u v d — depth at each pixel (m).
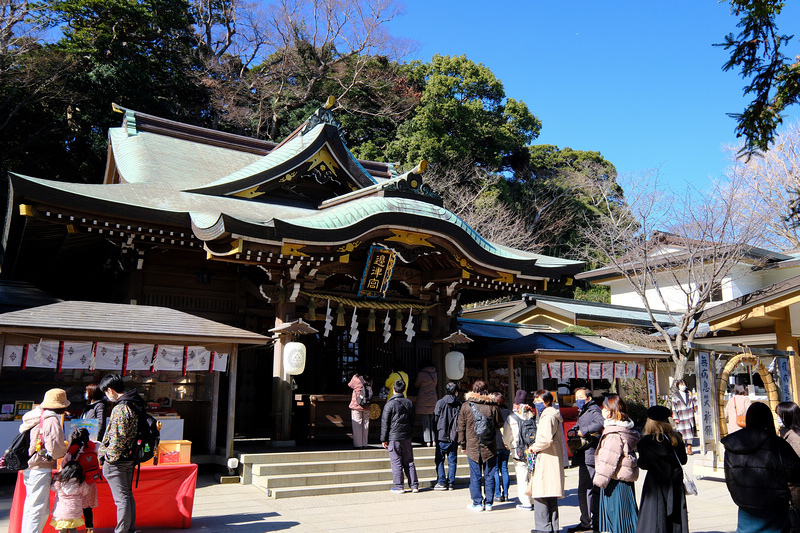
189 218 11.31
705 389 11.74
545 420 6.89
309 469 10.05
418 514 8.08
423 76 39.53
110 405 7.40
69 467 5.74
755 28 7.12
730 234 19.50
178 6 35.03
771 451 4.85
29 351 8.88
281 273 11.84
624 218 25.11
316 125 15.09
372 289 12.78
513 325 19.30
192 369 9.98
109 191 11.51
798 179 24.59
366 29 37.47
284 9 38.00
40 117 28.64
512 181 39.50
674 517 5.46
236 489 9.48
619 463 6.02
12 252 14.15
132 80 30.00
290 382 11.67
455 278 13.23
